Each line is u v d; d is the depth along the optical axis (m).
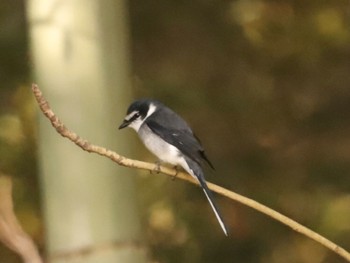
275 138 12.84
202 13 12.68
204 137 12.55
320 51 12.59
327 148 12.94
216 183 12.49
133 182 7.70
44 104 6.32
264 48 12.62
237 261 12.44
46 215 7.61
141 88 12.28
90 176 7.51
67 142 7.50
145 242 8.08
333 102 12.99
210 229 12.34
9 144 11.73
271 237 12.53
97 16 7.61
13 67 11.96
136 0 12.70
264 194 12.45
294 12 12.54
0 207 7.33
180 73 12.55
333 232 12.14
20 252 7.16
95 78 7.58
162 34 12.72
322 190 12.60
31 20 7.71
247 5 12.55
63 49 7.57
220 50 12.70
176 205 12.18
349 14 12.59
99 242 7.54
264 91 12.68
